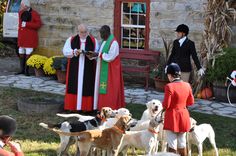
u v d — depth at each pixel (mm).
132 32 14500
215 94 12633
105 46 10617
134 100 12312
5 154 5211
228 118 10945
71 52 10742
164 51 14062
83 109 10930
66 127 7699
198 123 10523
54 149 8695
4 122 5293
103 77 10742
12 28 17344
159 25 14062
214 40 12875
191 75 13062
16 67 16531
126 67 14023
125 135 7691
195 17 13625
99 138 7332
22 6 15086
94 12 14766
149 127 7559
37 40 15398
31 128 9852
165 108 7363
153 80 13938
